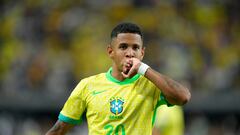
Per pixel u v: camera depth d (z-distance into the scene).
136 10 66.50
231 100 51.06
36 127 49.94
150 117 18.55
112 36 18.97
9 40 64.44
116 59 18.77
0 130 49.69
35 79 57.94
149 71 17.88
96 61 60.19
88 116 19.06
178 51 59.75
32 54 61.25
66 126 19.80
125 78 18.95
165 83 17.72
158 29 63.94
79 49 62.25
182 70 57.47
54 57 60.88
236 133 50.81
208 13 67.94
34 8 67.19
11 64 60.84
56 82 56.50
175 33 63.62
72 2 67.56
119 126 18.41
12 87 57.47
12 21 66.25
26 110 50.91
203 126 49.91
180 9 67.62
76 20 65.44
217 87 57.09
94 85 19.20
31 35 64.50
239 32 67.25
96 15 66.19
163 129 28.64
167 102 18.66
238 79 59.28
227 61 61.72
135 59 18.23
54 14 66.25
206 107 50.53
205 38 64.50
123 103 18.52
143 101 18.53
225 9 69.12
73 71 59.09
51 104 50.84
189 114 50.38
